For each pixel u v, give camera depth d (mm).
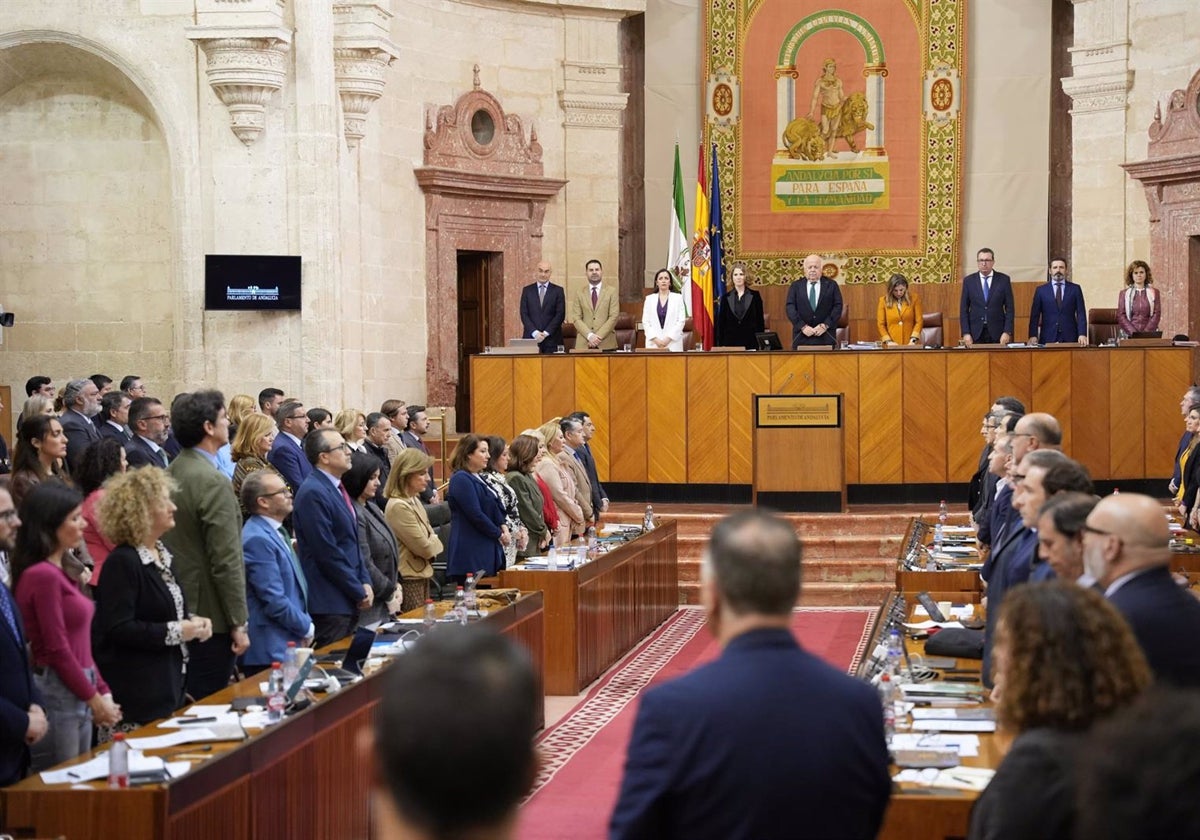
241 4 14914
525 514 10820
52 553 5438
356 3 15594
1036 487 5277
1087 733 2939
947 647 6246
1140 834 1541
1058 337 15227
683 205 17484
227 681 6520
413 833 1585
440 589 9961
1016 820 2984
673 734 2998
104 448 7066
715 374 14961
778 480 14383
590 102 19438
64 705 5383
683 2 19750
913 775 4445
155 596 5836
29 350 15867
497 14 18766
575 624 9852
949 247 19234
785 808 2941
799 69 19531
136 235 15719
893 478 14766
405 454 8906
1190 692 1612
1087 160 18359
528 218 19078
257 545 6852
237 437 8992
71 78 15688
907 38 19250
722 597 3152
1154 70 17703
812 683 3047
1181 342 14891
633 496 15289
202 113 15250
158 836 4406
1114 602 4035
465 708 1587
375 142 16906
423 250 17938
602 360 15289
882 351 14703
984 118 19172
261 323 15359
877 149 19375
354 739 6000
